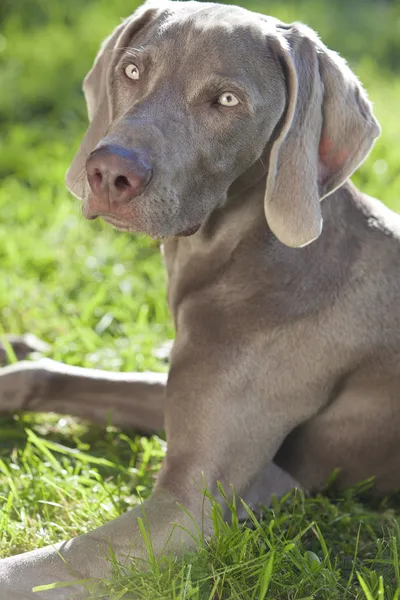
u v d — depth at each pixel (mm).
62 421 6219
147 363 6625
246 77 4664
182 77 4660
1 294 7375
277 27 4898
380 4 16672
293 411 5004
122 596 4320
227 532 4605
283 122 4828
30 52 12086
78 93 11305
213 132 4656
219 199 4816
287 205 4719
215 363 4895
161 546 4566
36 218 8492
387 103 11711
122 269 7797
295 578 4500
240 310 4945
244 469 4938
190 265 5129
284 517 4832
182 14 4844
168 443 4922
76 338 6910
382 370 5090
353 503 5293
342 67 4844
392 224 5188
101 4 14039
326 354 4965
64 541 4551
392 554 4695
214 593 4352
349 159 4793
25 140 10086
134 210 4445
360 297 5004
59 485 5301
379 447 5266
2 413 6094
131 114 4555
